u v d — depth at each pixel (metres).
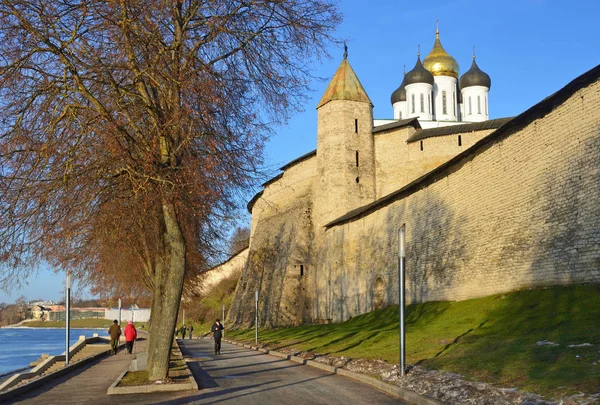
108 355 29.50
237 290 60.91
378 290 37.03
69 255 16.92
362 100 48.94
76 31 13.92
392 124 48.19
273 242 55.44
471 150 26.06
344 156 47.59
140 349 35.62
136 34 14.05
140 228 17.69
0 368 44.09
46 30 13.68
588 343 13.02
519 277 22.28
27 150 13.49
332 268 44.97
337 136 47.97
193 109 14.07
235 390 13.03
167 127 13.92
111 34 14.23
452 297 27.58
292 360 21.34
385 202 36.34
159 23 14.66
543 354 12.78
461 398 10.13
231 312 59.84
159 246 15.66
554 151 20.70
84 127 13.42
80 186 13.98
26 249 13.88
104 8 14.11
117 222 16.16
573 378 10.10
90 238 16.84
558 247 20.03
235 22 15.65
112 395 12.91
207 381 14.91
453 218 28.23
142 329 88.00
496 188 24.52
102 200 14.92
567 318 16.31
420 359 15.40
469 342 16.67
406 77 68.56
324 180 48.47
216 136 14.75
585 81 19.03
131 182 14.09
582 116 19.30
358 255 40.47
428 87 67.75
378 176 48.59
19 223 13.59
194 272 31.28
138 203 14.80
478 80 69.94
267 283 53.91
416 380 12.46
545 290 20.11
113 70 14.43
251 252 60.19
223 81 15.28
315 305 48.34
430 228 30.58
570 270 19.33
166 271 14.62
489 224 24.86
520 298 20.69
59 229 14.21
